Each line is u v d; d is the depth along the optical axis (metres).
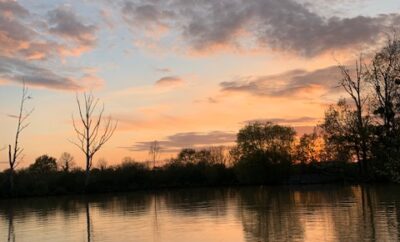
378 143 32.31
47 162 106.62
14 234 30.09
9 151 74.94
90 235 27.66
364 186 62.50
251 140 100.00
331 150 74.81
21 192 76.75
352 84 63.81
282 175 97.06
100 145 80.06
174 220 33.28
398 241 19.28
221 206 43.75
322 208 35.28
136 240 24.61
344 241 20.06
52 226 33.53
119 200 63.03
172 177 99.50
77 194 81.69
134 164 97.38
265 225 27.30
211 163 111.75
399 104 36.78
